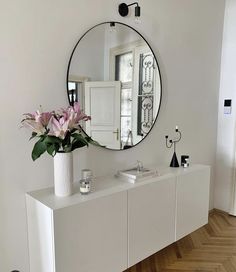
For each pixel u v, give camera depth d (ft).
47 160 5.40
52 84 5.36
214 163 10.02
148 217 5.81
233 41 9.23
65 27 5.44
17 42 4.82
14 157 4.97
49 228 4.35
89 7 5.80
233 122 9.46
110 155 6.56
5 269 5.05
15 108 4.91
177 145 8.32
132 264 5.57
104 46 6.15
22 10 4.83
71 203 4.50
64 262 4.43
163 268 6.51
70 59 5.57
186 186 6.72
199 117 8.99
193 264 6.68
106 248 5.04
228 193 9.86
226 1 9.31
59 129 4.53
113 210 5.08
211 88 9.33
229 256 7.06
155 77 7.31
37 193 5.08
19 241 5.17
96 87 6.10
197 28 8.45
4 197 4.91
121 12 6.37
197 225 7.23
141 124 7.14
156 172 6.39
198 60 8.64
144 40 6.95
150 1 7.02
